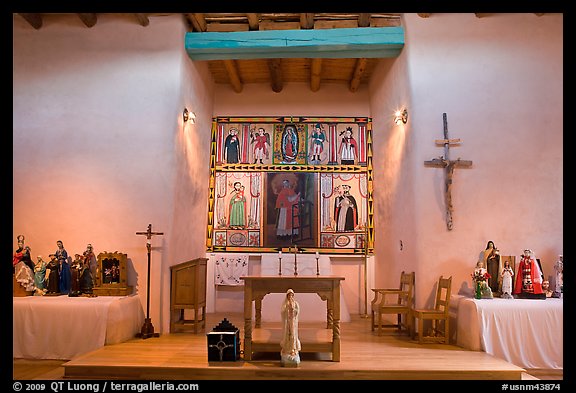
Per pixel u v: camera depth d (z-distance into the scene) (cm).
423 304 766
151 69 841
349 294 1092
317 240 1105
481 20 815
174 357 607
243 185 1124
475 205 781
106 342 682
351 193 1119
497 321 658
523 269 727
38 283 753
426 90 807
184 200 895
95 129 827
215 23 899
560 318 656
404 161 854
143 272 796
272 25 896
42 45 845
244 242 1105
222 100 1159
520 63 805
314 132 1145
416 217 787
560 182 781
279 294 980
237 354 603
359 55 888
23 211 812
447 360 598
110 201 812
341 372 551
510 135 793
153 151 821
